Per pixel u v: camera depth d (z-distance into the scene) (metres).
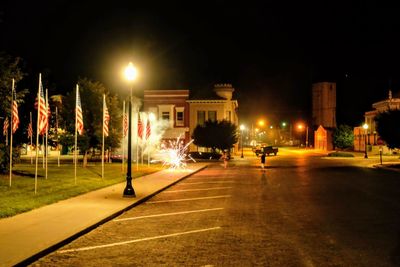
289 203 17.34
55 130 38.00
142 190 21.20
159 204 17.34
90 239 10.91
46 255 9.31
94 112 38.44
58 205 15.80
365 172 35.50
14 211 13.84
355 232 11.55
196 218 13.91
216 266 8.39
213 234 11.38
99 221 12.77
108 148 39.47
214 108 65.00
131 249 9.81
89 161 47.41
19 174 27.09
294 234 11.32
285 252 9.42
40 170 31.38
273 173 34.75
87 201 16.97
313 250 9.59
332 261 8.69
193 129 64.81
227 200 18.39
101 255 9.30
